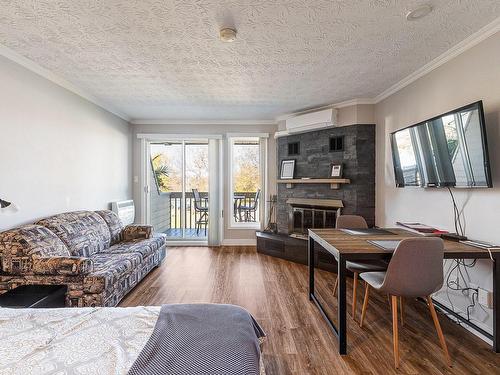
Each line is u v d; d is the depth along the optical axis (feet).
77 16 6.28
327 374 5.60
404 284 5.83
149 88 11.16
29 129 8.80
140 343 3.65
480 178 6.47
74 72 9.54
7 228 7.98
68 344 3.58
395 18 6.41
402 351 6.36
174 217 19.11
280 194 15.83
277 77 10.00
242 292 9.75
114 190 14.58
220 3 5.81
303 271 12.11
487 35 6.79
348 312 8.25
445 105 8.26
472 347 6.49
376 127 12.47
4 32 6.97
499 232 6.53
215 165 16.63
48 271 7.30
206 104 13.39
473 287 7.23
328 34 7.10
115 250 10.47
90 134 12.30
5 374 3.01
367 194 12.55
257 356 3.68
